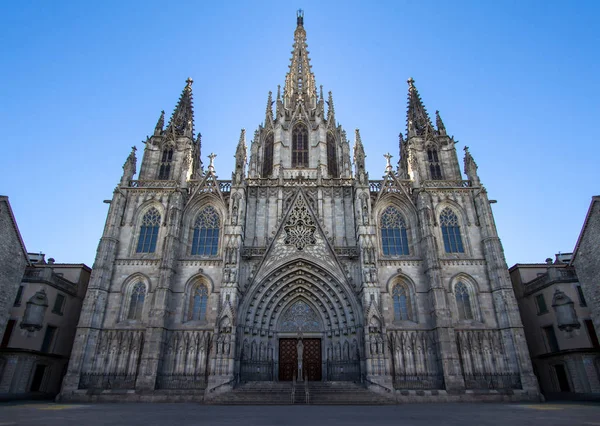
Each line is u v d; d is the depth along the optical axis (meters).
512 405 36.03
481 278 51.50
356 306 48.44
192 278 51.09
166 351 46.84
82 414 26.03
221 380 41.41
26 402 40.19
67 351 53.38
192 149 65.38
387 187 58.56
